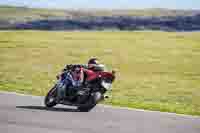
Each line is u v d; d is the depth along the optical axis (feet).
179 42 575.79
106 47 501.15
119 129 110.22
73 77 144.77
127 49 489.67
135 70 329.52
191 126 117.91
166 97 208.54
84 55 423.64
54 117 122.62
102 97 143.74
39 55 405.59
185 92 229.25
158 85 253.44
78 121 118.32
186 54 454.40
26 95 164.55
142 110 140.26
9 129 104.99
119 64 368.07
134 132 107.55
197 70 336.08
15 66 321.52
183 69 341.82
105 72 146.00
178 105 180.55
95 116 126.82
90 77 143.74
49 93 143.13
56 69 314.96
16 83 229.45
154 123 119.96
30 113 127.34
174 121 124.26
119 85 244.63
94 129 108.78
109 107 143.64
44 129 106.42
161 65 365.20
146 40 597.11
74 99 144.25
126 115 130.00
